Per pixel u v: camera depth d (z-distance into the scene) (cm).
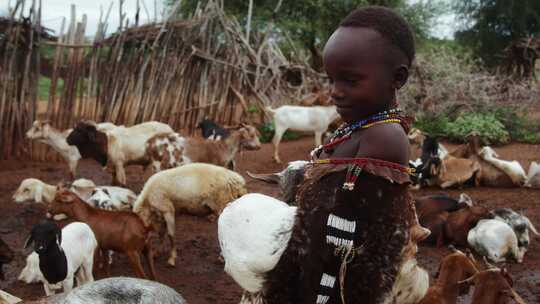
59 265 598
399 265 196
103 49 1534
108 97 1529
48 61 1622
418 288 209
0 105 1423
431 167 1187
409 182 196
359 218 192
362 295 196
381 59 193
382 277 194
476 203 1098
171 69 1616
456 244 848
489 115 1784
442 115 1831
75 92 1500
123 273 779
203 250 857
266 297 213
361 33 194
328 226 192
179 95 1636
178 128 1641
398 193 194
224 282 741
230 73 1739
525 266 787
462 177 1202
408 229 196
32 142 1462
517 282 729
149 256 741
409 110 1827
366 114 200
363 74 193
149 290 399
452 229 841
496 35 2880
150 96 1584
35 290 702
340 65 195
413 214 204
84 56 1505
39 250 583
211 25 1702
